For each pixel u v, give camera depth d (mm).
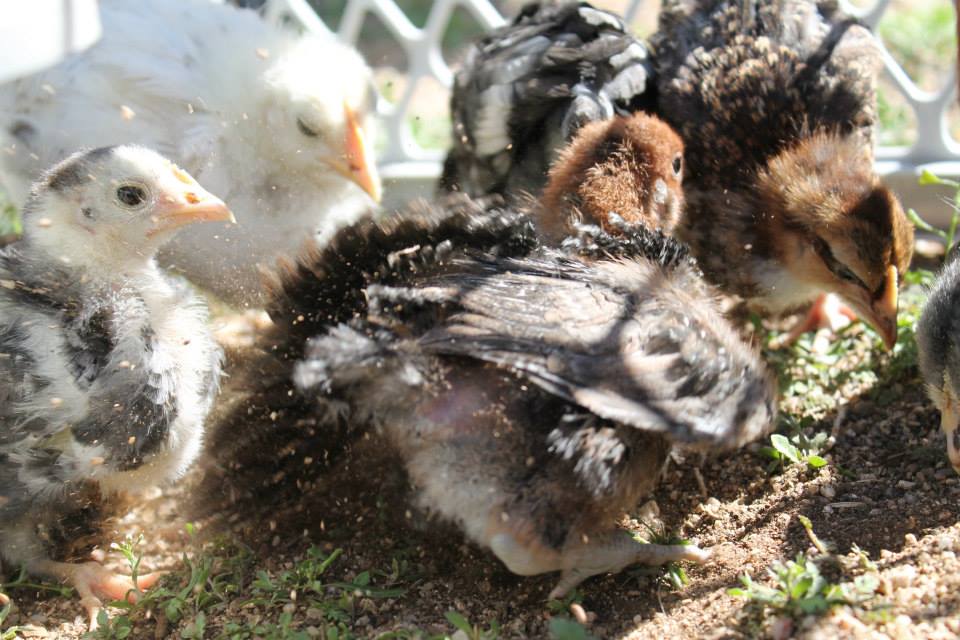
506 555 308
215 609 329
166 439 337
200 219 343
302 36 441
